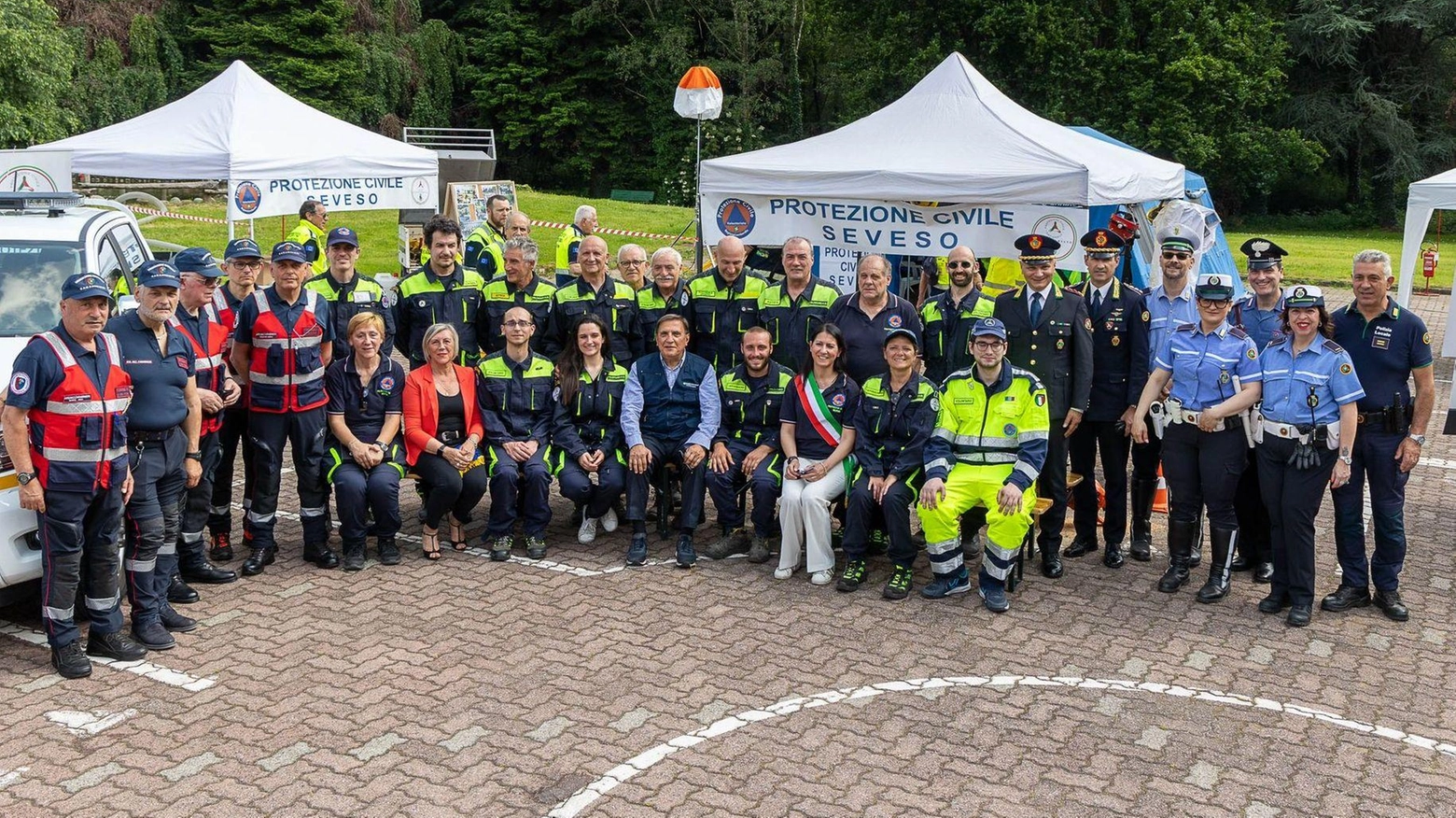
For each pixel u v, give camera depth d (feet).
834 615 20.49
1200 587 22.20
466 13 151.74
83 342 17.08
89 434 17.06
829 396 22.22
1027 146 27.12
